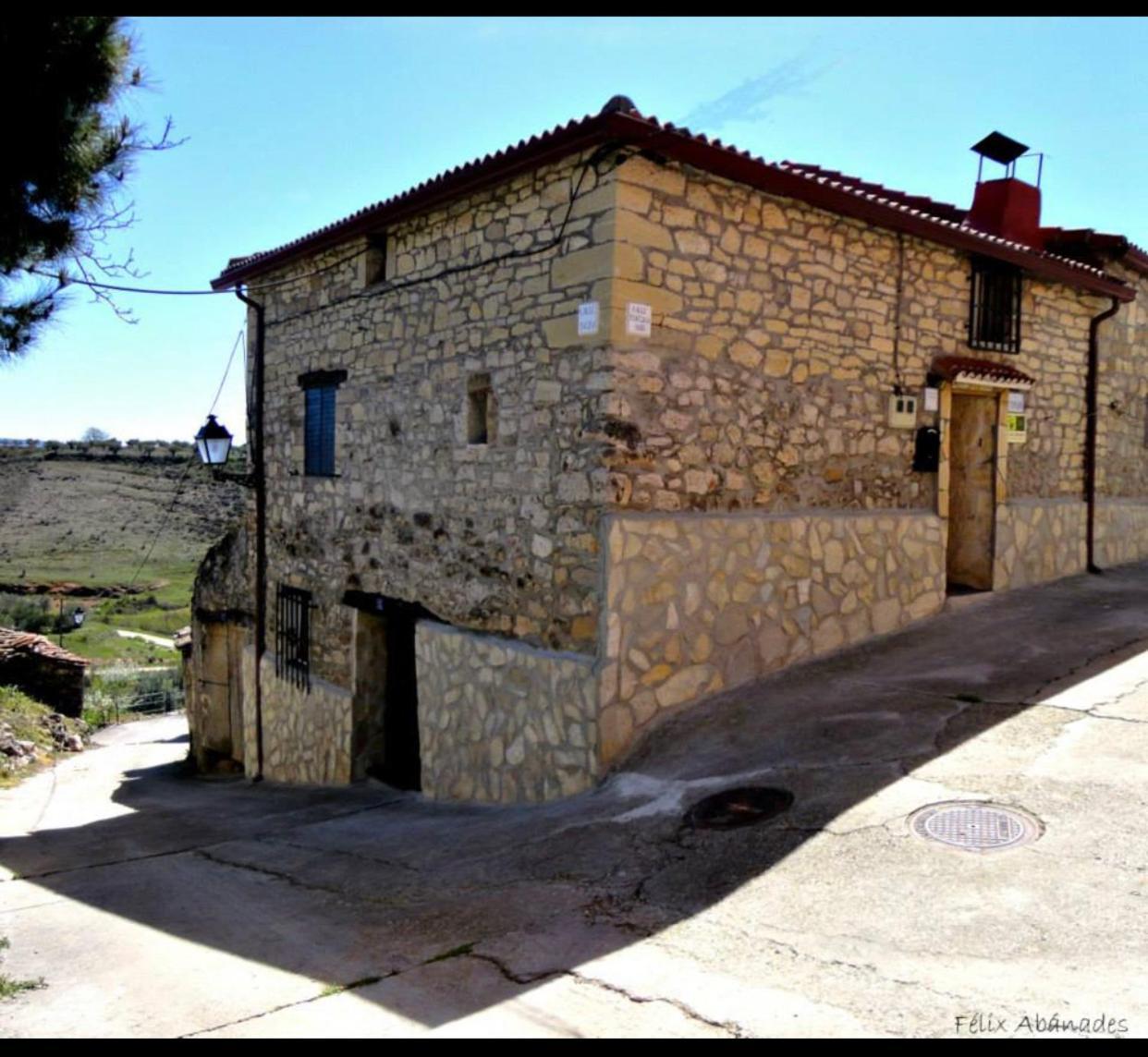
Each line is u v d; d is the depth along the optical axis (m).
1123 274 9.98
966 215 9.34
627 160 5.57
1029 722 5.30
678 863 4.23
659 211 5.78
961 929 3.29
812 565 6.87
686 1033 2.82
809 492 6.89
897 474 7.60
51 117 3.95
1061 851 3.78
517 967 3.40
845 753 5.16
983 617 7.88
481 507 6.79
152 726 21.17
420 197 6.91
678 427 5.99
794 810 4.54
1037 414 9.09
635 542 5.75
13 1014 3.45
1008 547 8.77
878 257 7.27
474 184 6.49
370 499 8.25
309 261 9.20
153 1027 3.21
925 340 7.74
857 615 7.24
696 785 5.11
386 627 8.70
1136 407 10.52
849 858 3.96
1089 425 9.77
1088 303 9.62
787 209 6.54
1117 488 10.30
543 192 6.12
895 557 7.54
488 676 6.56
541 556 6.20
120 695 24.91
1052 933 3.20
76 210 4.26
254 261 9.80
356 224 7.79
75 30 3.88
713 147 5.54
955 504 8.89
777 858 4.06
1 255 4.20
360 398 8.37
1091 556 9.79
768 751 5.36
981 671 6.38
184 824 7.60
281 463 9.93
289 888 5.05
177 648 13.12
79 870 6.03
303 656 9.42
